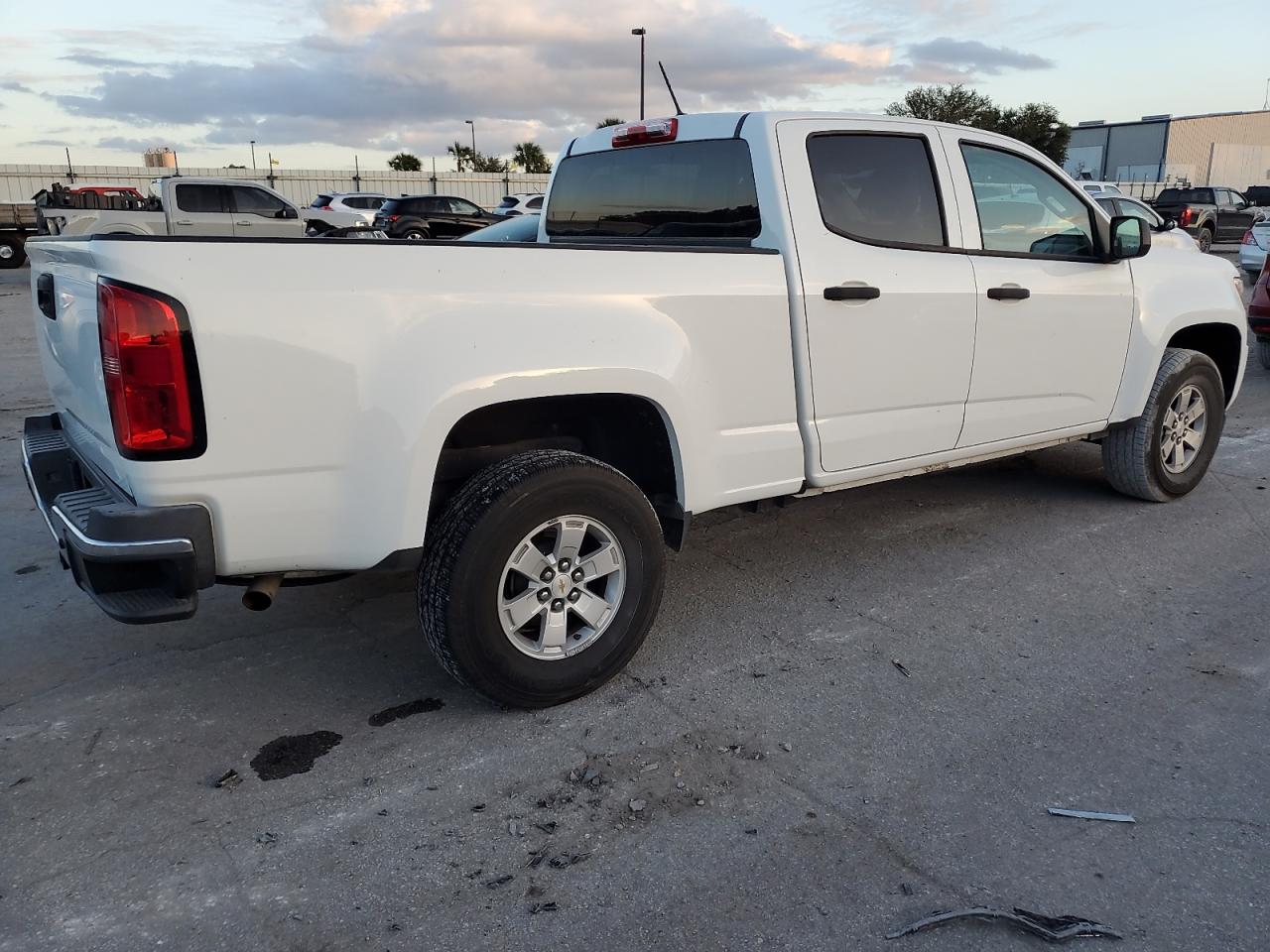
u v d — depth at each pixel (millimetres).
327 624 4039
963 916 2381
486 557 3039
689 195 4129
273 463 2736
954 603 4254
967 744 3141
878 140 4090
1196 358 5410
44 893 2459
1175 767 3012
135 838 2676
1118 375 5082
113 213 19438
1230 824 2740
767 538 5066
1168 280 5297
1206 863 2582
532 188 45969
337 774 2982
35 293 3625
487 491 3043
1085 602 4258
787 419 3811
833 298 3805
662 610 4191
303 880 2520
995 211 4504
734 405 3635
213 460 2660
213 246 2605
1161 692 3471
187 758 3070
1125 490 5559
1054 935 2318
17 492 5762
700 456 3559
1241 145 52656
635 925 2365
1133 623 4047
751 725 3260
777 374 3729
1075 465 6469
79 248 2693
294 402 2723
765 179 3785
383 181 43125
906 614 4145
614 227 4535
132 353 2529
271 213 19000
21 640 3869
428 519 3266
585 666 3340
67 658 3723
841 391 3930
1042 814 2781
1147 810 2799
